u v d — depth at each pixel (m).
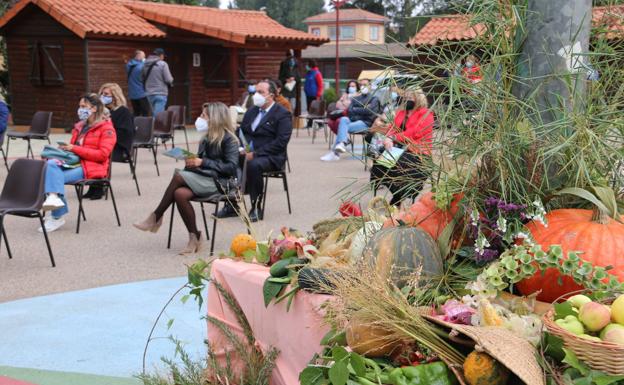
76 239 7.16
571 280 2.40
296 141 17.12
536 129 2.57
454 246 2.72
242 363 3.30
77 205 8.93
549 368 2.04
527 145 2.57
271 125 8.13
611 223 2.52
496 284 2.43
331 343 2.57
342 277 2.53
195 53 20.88
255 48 21.20
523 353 2.05
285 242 3.25
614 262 2.39
